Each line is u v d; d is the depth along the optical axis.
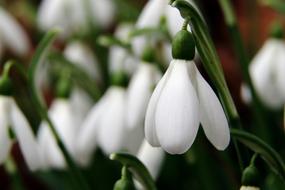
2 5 0.49
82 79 0.36
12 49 0.48
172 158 0.38
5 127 0.27
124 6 0.43
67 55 0.43
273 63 0.34
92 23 0.43
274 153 0.22
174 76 0.21
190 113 0.20
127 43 0.33
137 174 0.24
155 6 0.29
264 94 0.34
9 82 0.28
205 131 0.20
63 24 0.44
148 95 0.32
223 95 0.22
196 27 0.21
